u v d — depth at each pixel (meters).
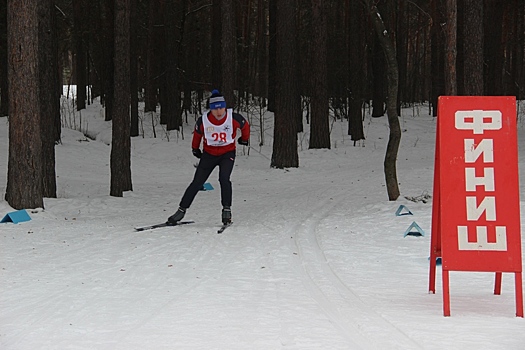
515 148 5.38
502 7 30.66
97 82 49.00
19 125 11.62
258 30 41.88
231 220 11.10
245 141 10.63
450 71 12.69
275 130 23.06
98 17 35.72
